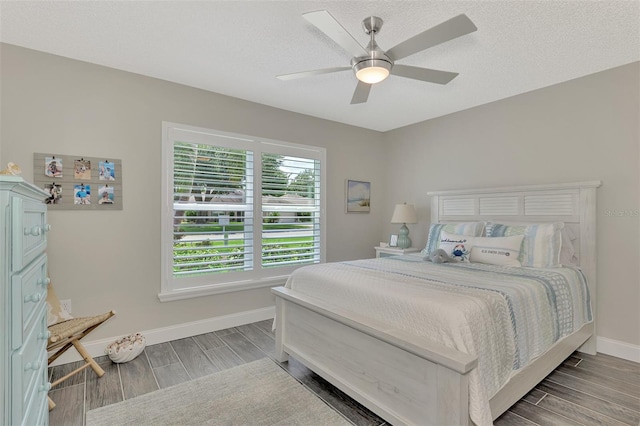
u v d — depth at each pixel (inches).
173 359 104.7
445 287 76.6
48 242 99.0
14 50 94.7
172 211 121.0
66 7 76.9
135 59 103.3
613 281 108.1
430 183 166.4
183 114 123.0
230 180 134.8
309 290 96.0
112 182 109.3
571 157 117.6
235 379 92.0
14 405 42.1
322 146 164.2
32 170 96.9
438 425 58.2
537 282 85.1
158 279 118.1
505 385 66.6
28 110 96.4
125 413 76.6
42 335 59.1
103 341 108.0
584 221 111.8
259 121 142.5
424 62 103.4
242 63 105.9
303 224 156.7
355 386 76.2
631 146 104.7
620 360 104.6
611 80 108.4
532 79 117.0
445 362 55.6
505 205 133.0
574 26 83.1
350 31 85.8
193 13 79.2
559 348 89.7
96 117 106.7
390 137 187.5
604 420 74.1
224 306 133.3
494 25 82.7
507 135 135.7
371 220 185.8
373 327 69.1
